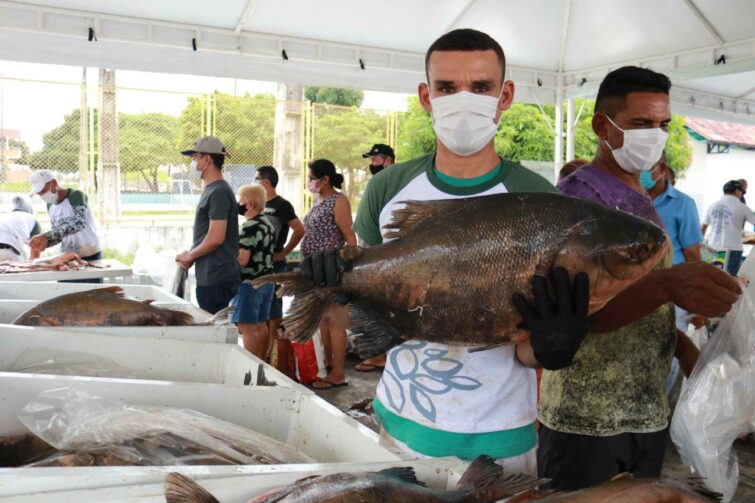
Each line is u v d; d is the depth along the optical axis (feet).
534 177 5.68
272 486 4.24
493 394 5.39
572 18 25.13
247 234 17.52
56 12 19.43
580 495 3.98
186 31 21.39
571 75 28.99
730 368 6.58
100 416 5.82
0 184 29.14
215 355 9.00
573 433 6.96
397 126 36.76
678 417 6.77
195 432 5.74
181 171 33.60
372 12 22.35
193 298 23.97
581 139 55.52
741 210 32.65
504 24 24.99
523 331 4.36
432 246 4.36
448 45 5.37
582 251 4.14
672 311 7.05
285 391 6.79
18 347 8.83
